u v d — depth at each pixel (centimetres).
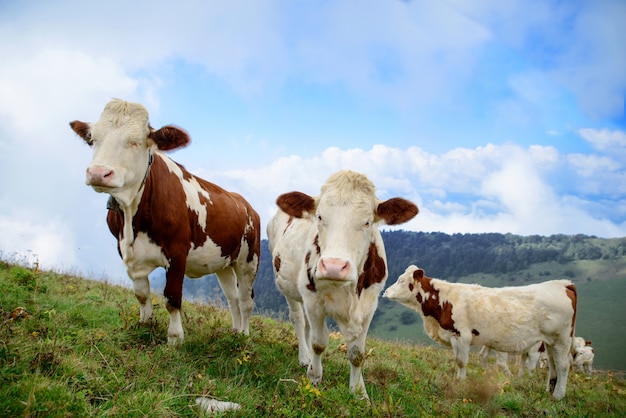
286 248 690
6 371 394
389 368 764
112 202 607
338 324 563
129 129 570
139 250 623
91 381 414
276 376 566
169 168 675
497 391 749
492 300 939
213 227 739
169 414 383
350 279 458
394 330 9325
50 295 711
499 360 1166
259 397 482
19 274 762
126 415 367
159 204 626
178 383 454
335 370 667
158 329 645
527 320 905
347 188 516
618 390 1000
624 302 10712
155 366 480
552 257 15425
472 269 15238
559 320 881
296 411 430
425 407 552
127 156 566
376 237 577
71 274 1116
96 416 358
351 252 491
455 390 690
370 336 1480
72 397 363
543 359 1512
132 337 601
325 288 541
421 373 826
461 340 941
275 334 853
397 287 1043
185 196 682
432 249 16200
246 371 556
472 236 17788
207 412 404
